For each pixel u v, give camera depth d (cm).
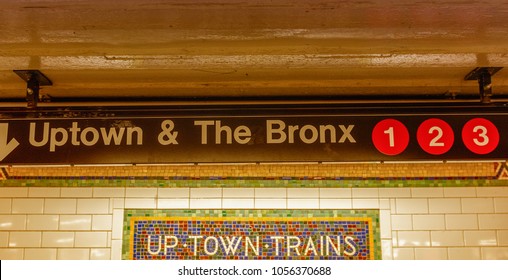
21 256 409
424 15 226
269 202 415
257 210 416
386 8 219
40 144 313
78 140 315
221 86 354
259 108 319
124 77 332
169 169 418
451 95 375
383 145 312
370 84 348
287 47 267
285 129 316
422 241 409
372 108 317
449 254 407
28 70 311
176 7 218
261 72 322
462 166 416
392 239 410
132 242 413
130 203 416
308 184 416
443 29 241
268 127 316
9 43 254
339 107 318
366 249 410
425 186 414
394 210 413
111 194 417
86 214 415
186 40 255
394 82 346
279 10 221
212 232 414
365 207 414
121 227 414
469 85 350
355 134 314
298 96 380
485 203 412
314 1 213
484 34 247
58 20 229
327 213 415
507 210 410
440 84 345
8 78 333
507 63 294
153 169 418
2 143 312
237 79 339
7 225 412
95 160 313
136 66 296
